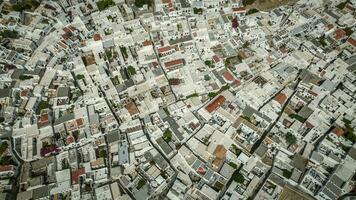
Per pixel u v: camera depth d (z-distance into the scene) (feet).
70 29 651.66
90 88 578.66
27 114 550.77
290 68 594.24
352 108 537.65
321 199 459.32
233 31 641.81
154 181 483.51
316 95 552.82
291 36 638.12
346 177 466.70
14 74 592.19
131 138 523.29
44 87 583.99
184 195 469.16
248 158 497.46
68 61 612.29
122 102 568.82
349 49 616.39
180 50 619.67
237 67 595.47
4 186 479.41
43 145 521.24
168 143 523.70
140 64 608.60
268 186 475.31
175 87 577.84
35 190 472.03
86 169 492.95
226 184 480.64
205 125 533.96
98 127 533.14
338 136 505.66
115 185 480.23
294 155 499.10
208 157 499.51
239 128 526.98
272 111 544.21
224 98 558.56
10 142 529.45
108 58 616.80
